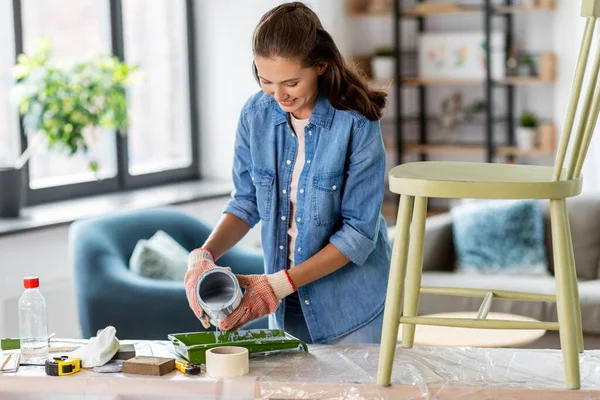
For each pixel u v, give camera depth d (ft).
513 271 15.19
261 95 7.44
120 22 17.31
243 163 7.65
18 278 13.97
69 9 16.57
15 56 15.35
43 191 16.02
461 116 21.17
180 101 19.12
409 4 21.61
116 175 17.46
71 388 6.01
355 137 7.06
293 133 7.25
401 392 5.71
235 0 18.70
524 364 6.18
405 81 20.97
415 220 6.33
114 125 15.35
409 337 6.64
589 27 5.37
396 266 5.77
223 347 6.23
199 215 17.44
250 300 6.63
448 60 20.95
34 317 6.43
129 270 12.82
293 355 6.52
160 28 18.56
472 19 21.11
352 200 7.18
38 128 14.60
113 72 15.28
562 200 5.66
